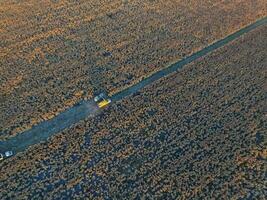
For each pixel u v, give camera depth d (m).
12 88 36.75
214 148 32.88
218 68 39.81
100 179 30.59
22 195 29.36
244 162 32.00
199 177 30.91
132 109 35.59
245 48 42.38
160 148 32.72
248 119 35.22
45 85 37.19
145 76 38.69
